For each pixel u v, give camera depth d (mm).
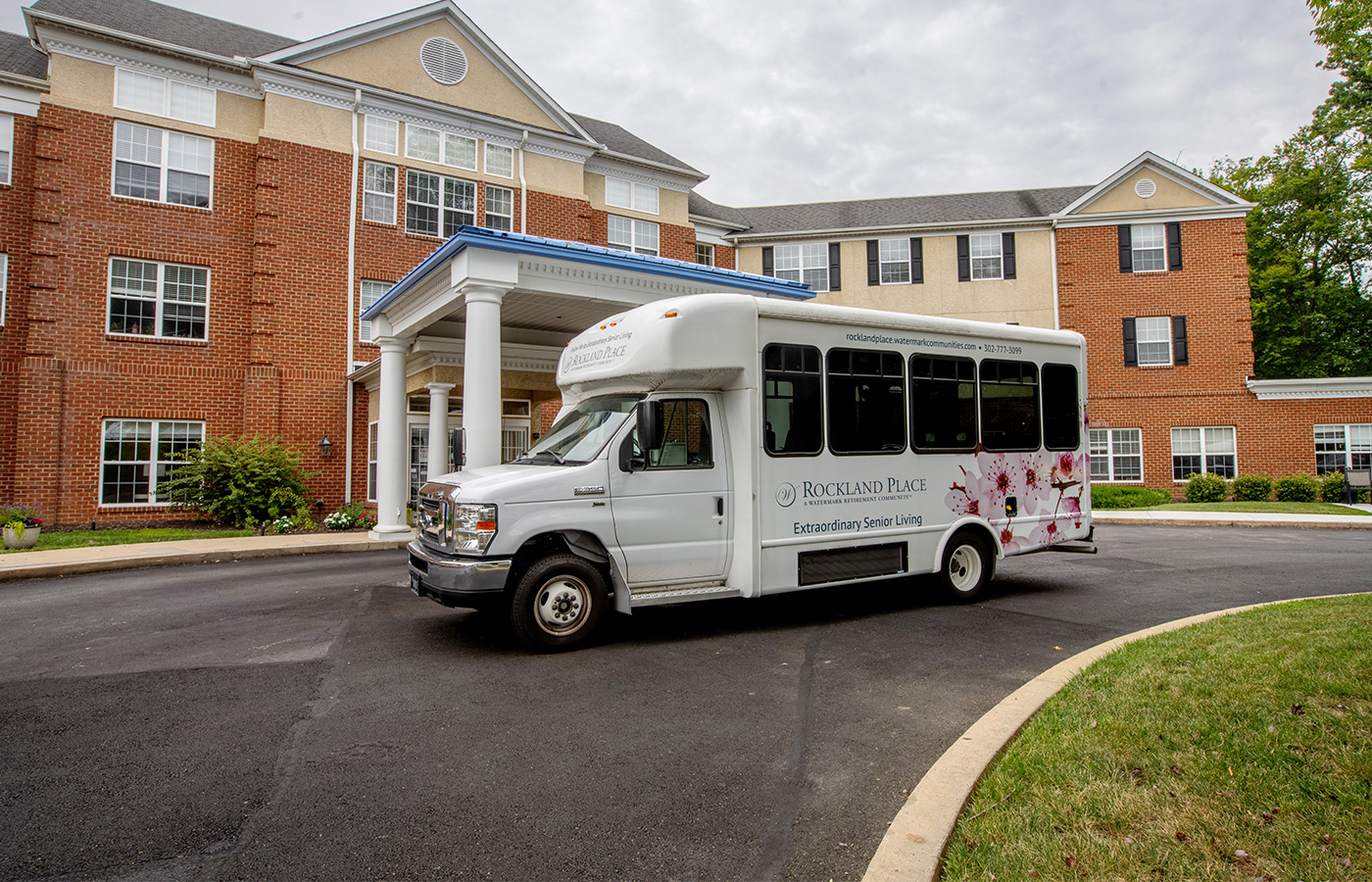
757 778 3980
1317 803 3189
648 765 4148
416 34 19906
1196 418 24516
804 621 7590
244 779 3986
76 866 3148
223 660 6234
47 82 16406
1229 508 19688
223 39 19141
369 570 11094
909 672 5793
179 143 17500
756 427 7062
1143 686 4730
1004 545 8719
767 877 3070
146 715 4926
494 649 6562
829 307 7551
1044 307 25812
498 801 3744
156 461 17000
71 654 6434
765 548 7086
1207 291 24781
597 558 6734
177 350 17219
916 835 3148
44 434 15828
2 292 16141
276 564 11961
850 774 4012
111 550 12422
